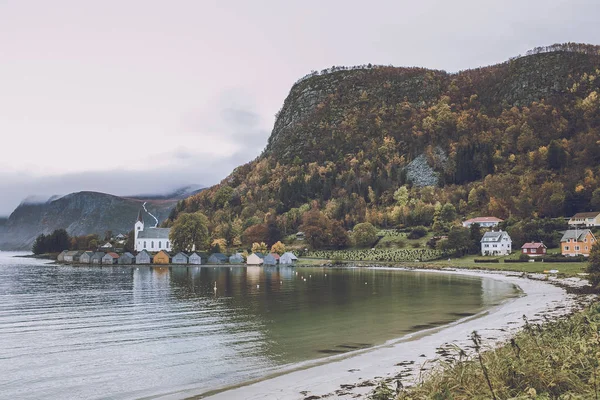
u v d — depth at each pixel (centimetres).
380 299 7831
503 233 18550
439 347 3916
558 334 3350
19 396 2966
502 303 6881
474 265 15650
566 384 2214
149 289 9962
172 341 4584
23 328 5397
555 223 19375
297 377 3162
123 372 3491
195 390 2995
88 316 6247
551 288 8562
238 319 5872
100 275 14825
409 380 2912
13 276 14375
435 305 6925
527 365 2439
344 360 3609
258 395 2803
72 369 3591
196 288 10156
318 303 7394
